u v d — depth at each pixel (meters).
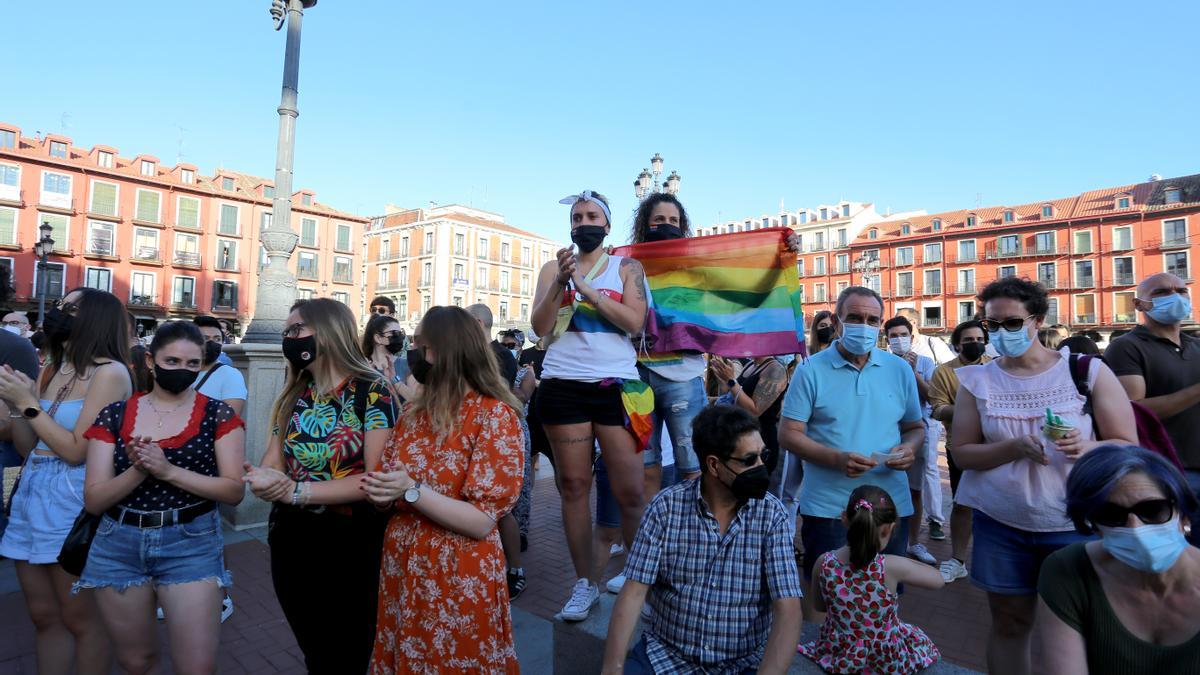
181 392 2.52
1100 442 2.31
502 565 2.22
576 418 2.72
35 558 2.64
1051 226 48.06
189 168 44.88
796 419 2.95
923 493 5.64
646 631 2.38
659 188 12.94
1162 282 3.25
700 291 3.43
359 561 2.49
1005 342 2.50
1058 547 2.29
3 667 3.25
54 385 2.86
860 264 36.34
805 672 2.51
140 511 2.33
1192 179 43.62
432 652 2.04
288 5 7.06
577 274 2.55
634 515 2.81
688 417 3.15
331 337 2.51
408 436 2.31
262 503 5.72
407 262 61.50
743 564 2.20
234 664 3.31
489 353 2.30
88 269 39.06
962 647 3.52
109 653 2.79
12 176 36.81
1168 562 1.43
